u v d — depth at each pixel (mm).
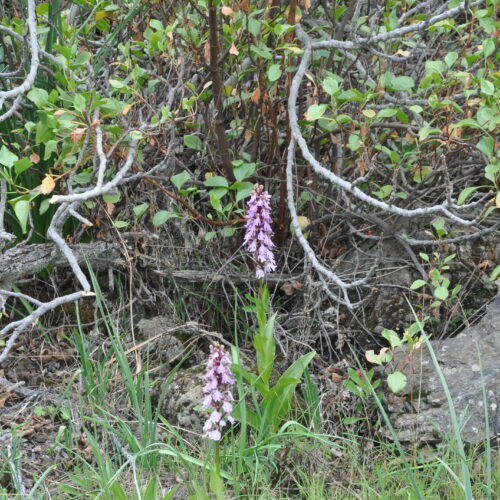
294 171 4074
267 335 3668
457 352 3789
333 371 3881
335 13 4004
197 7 3836
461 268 3977
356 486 3598
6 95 3641
